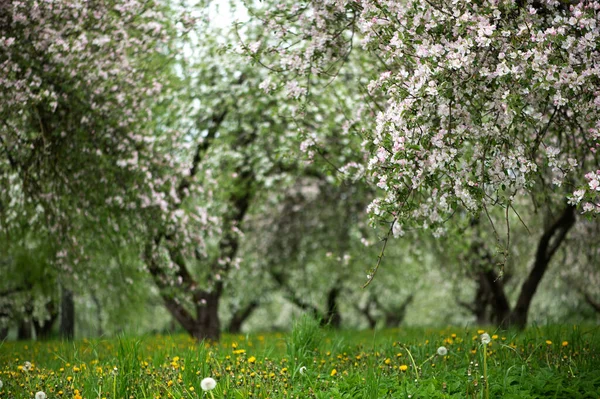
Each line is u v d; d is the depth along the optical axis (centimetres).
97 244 1134
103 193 995
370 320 3048
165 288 1221
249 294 2317
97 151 940
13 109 866
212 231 1177
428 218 680
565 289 2066
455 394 520
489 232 1534
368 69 913
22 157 977
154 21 1045
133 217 1033
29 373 675
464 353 710
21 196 1098
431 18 566
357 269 1962
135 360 612
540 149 817
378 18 612
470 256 1453
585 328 914
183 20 1012
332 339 833
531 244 1748
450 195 575
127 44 960
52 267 1248
